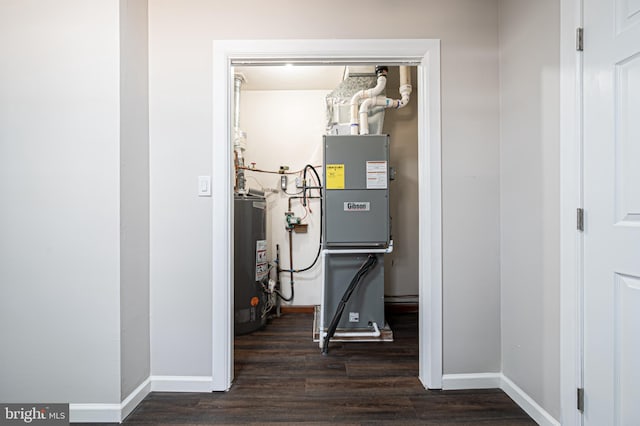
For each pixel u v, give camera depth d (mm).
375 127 2566
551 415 1272
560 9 1210
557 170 1246
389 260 2959
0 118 1368
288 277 2998
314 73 2660
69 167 1374
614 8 1002
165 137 1613
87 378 1366
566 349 1188
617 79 997
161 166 1615
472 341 1628
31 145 1370
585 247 1120
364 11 1622
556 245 1252
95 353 1366
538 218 1354
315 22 1617
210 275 1614
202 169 1616
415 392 1589
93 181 1375
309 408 1452
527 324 1425
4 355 1363
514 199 1520
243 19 1614
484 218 1638
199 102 1615
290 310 2979
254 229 2535
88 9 1370
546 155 1305
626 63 967
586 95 1111
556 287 1252
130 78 1452
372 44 1616
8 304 1366
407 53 1619
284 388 1627
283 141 3014
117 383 1367
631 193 955
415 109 2965
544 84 1312
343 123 2537
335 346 2189
